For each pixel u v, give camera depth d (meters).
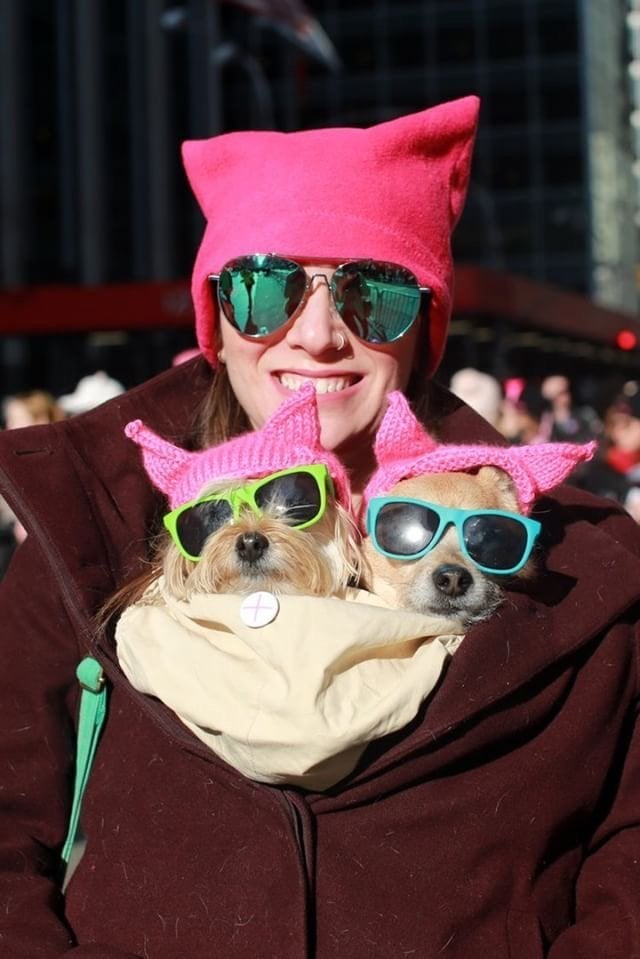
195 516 2.25
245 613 2.06
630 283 52.81
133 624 2.17
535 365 34.97
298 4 27.34
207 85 37.66
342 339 2.51
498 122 47.19
